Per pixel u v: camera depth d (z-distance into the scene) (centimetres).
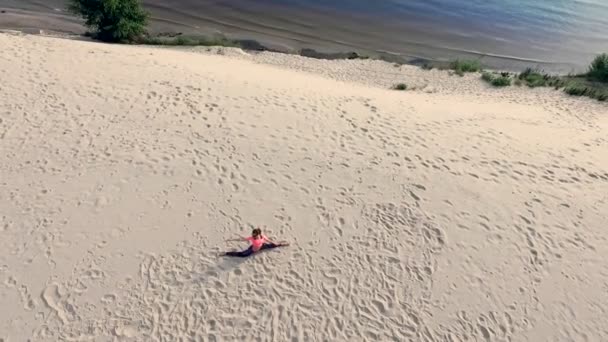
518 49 2841
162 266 1063
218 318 985
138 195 1209
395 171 1338
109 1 2353
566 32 3092
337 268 1086
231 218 1176
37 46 1777
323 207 1220
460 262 1118
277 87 1714
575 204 1293
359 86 2034
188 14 2883
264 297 1024
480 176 1353
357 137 1462
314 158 1362
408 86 2200
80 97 1508
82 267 1048
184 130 1412
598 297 1077
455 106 1823
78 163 1281
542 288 1083
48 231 1112
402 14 3161
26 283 1012
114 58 1781
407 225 1188
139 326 962
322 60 2456
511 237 1184
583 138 1630
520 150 1486
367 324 993
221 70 1848
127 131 1392
